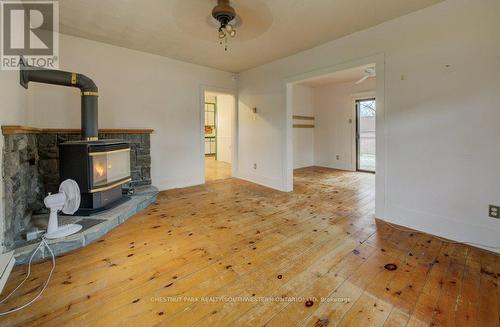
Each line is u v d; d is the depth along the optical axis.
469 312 1.39
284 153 4.29
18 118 2.32
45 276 1.73
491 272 1.80
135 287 1.62
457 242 2.30
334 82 6.55
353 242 2.31
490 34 2.06
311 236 2.44
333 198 3.86
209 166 7.25
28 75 2.49
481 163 2.15
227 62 4.43
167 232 2.52
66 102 3.26
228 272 1.81
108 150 2.79
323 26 2.89
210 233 2.51
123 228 2.61
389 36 2.72
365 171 6.37
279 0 2.35
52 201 2.11
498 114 2.05
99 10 2.57
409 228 2.64
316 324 1.31
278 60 4.24
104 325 1.30
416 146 2.55
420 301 1.49
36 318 1.34
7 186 1.94
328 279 1.72
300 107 6.93
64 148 2.58
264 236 2.44
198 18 2.73
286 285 1.65
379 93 2.84
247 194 4.09
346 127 6.58
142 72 3.92
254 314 1.39
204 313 1.39
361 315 1.38
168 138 4.30
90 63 3.43
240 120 5.29
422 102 2.48
